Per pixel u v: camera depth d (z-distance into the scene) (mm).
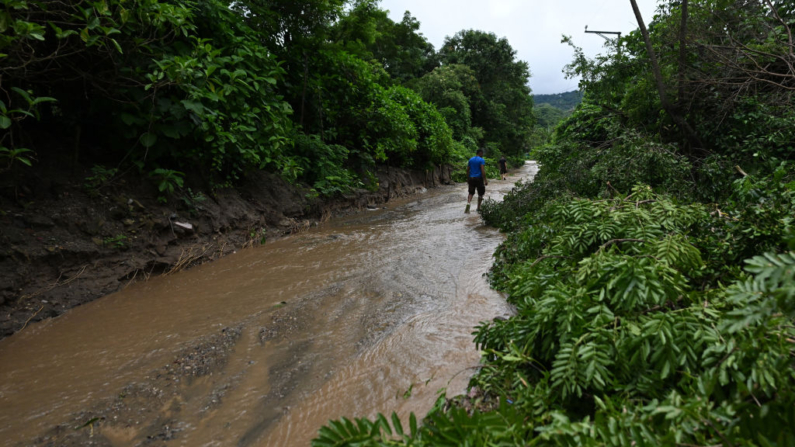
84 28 4070
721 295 1864
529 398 1695
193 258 4980
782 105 5121
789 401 1202
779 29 5641
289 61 9742
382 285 4070
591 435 1260
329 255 5348
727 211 3129
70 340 3092
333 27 10484
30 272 3621
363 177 11180
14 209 3877
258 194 6938
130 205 4750
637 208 3127
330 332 3084
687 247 2348
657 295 1877
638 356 1696
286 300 3766
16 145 4191
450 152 18109
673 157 5109
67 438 2045
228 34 6316
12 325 3232
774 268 1134
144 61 4852
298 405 2223
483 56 37312
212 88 5121
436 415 1415
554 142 10953
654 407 1353
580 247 3020
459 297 3674
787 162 4707
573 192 5496
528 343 1984
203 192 5828
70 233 4078
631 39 7414
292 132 8633
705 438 1241
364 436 1327
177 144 5457
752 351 1396
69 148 4742
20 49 3607
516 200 6977
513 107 37906
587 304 2014
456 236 6340
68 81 4602
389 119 11734
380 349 2770
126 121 4688
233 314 3490
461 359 2564
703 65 6023
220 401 2293
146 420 2160
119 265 4281
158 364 2715
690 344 1625
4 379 2590
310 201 7938
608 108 7824
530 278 2744
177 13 4734
